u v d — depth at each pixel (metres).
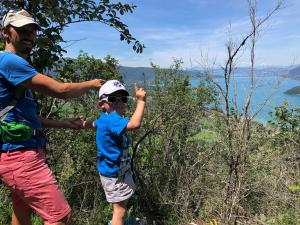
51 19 1.84
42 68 1.89
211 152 2.29
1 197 2.07
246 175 2.02
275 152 2.32
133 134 2.56
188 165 2.46
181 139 2.64
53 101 2.18
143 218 2.04
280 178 2.26
